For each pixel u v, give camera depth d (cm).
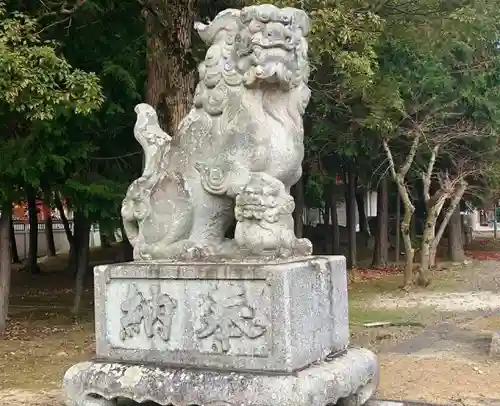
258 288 416
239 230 450
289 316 409
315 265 447
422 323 1063
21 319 1191
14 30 809
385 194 1983
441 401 589
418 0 1136
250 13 461
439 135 1570
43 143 1002
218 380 413
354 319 1112
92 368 460
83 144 1052
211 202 480
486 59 1689
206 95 491
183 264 448
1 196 1021
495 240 2945
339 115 1611
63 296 1514
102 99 852
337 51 988
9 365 805
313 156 1731
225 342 424
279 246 446
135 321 458
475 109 1711
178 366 438
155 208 492
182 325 441
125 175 1179
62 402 606
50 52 812
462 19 1144
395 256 2202
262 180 453
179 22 972
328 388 415
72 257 1981
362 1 1003
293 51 468
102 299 471
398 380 674
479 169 1698
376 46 1325
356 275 1773
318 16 891
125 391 439
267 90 471
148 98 998
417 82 1571
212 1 1088
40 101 820
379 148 1711
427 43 1263
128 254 1462
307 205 2278
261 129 464
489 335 952
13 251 2272
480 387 643
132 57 1107
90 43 1103
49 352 892
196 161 488
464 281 1617
